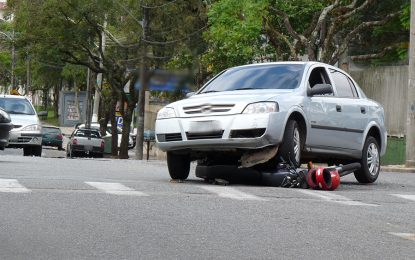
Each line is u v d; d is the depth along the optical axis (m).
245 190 12.71
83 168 17.44
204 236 8.41
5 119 19.03
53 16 44.31
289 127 13.49
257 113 13.14
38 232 8.23
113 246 7.68
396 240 8.84
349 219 10.19
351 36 31.47
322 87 14.28
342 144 15.23
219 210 10.30
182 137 13.59
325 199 12.25
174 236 8.34
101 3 43.53
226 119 13.21
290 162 13.66
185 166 14.73
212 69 39.81
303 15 35.25
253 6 31.06
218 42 35.41
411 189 15.35
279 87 14.30
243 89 14.42
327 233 8.99
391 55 33.47
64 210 9.70
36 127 29.03
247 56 35.31
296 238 8.57
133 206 10.30
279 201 11.52
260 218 9.80
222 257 7.38
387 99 31.03
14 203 10.09
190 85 44.44
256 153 13.48
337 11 32.62
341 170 14.59
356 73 32.59
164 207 10.34
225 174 14.28
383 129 16.86
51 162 19.72
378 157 16.59
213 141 13.30
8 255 7.09
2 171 14.88
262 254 7.62
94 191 11.62
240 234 8.64
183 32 44.75
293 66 14.81
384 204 12.18
